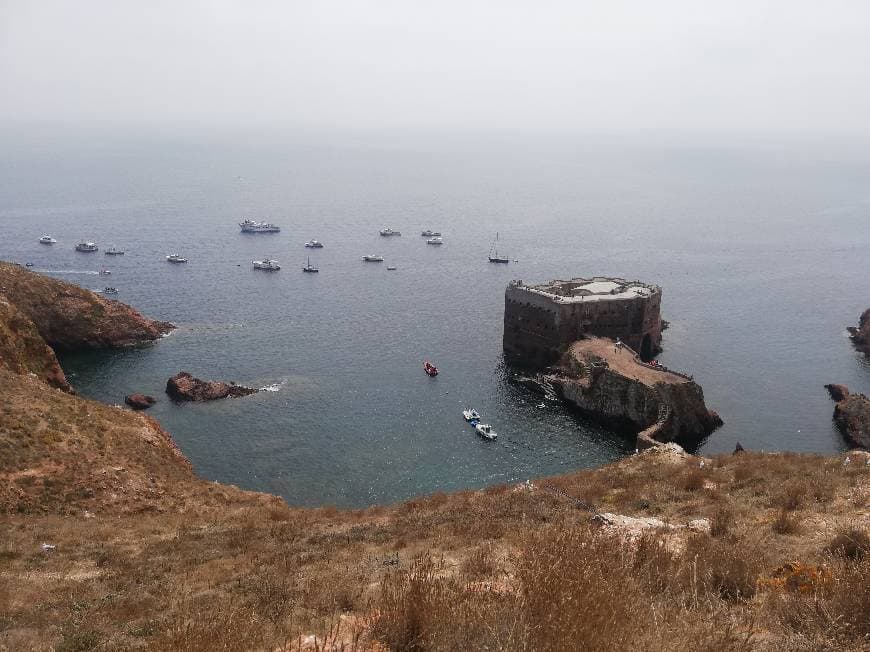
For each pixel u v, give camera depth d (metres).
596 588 10.30
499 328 131.62
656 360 114.50
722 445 84.06
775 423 90.75
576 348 102.56
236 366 104.81
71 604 20.92
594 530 17.16
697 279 182.75
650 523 24.41
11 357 74.75
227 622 12.79
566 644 9.04
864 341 125.19
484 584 14.36
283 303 145.88
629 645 9.40
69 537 32.53
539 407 93.38
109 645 15.80
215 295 150.50
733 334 131.88
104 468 44.94
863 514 21.55
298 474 71.62
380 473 72.50
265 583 20.52
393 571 19.69
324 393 95.12
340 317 136.12
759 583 14.28
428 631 10.99
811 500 24.45
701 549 15.62
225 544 30.45
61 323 108.25
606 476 40.31
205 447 77.12
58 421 48.78
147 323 118.81
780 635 11.18
